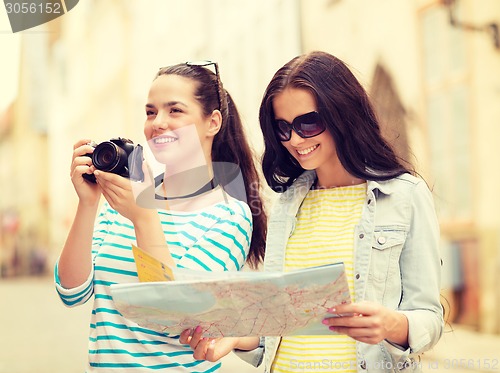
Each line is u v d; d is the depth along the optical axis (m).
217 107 1.88
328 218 1.83
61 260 1.75
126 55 8.99
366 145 1.75
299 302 1.40
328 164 1.86
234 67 6.97
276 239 1.87
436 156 5.39
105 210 1.91
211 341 1.66
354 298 1.72
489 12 5.31
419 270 1.67
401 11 5.67
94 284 1.77
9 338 7.29
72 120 10.94
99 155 1.66
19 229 15.80
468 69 5.43
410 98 5.54
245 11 6.77
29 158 14.12
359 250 1.73
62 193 12.77
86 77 10.16
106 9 9.34
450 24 5.49
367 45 5.75
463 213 5.44
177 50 8.05
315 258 1.79
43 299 11.46
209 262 1.72
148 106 1.84
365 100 1.78
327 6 5.96
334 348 1.74
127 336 1.70
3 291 13.01
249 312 1.44
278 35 6.31
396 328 1.52
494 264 5.29
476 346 4.51
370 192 1.76
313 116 1.72
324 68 1.73
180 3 8.00
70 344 6.90
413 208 1.72
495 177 5.29
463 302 5.38
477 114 5.39
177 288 1.42
